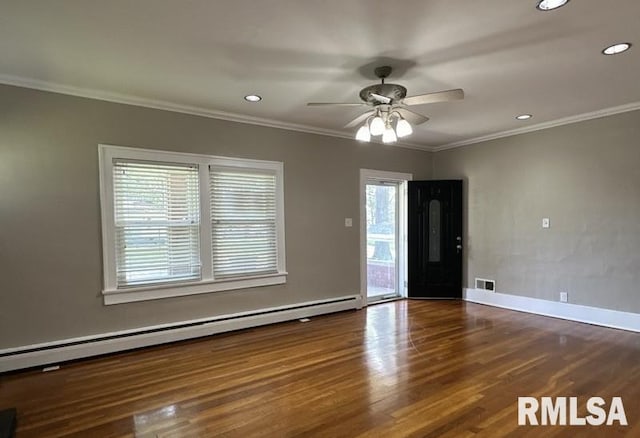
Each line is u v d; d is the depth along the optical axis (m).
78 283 3.45
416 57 2.81
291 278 4.77
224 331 4.21
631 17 2.27
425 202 5.99
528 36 2.50
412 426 2.28
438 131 5.20
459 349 3.59
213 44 2.59
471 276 5.80
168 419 2.39
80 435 2.23
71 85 3.33
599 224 4.35
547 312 4.85
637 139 4.04
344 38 2.52
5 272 3.15
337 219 5.20
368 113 3.22
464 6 2.14
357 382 2.88
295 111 4.17
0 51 2.65
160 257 3.89
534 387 2.77
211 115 4.16
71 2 2.04
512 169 5.23
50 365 3.29
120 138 3.64
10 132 3.16
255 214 4.51
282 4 2.10
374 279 5.98
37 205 3.27
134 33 2.42
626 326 4.14
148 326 3.79
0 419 2.31
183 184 4.03
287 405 2.54
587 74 3.17
